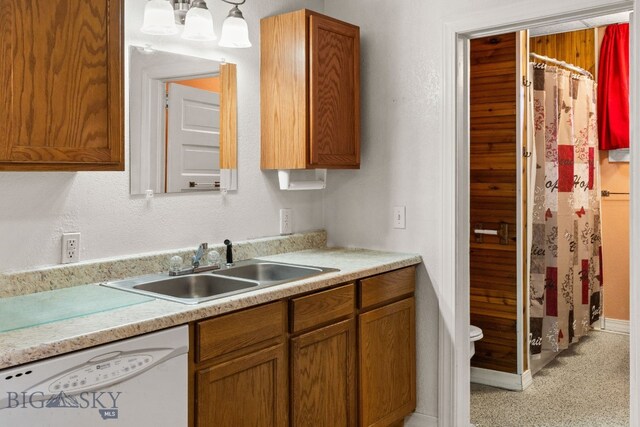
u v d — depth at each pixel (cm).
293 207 310
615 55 455
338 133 287
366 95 307
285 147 279
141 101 238
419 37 288
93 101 185
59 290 206
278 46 279
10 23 165
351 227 317
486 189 350
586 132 417
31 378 143
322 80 276
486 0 267
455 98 279
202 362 187
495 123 343
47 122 174
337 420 244
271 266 266
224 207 274
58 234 212
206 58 263
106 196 227
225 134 273
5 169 167
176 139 252
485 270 354
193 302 188
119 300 190
